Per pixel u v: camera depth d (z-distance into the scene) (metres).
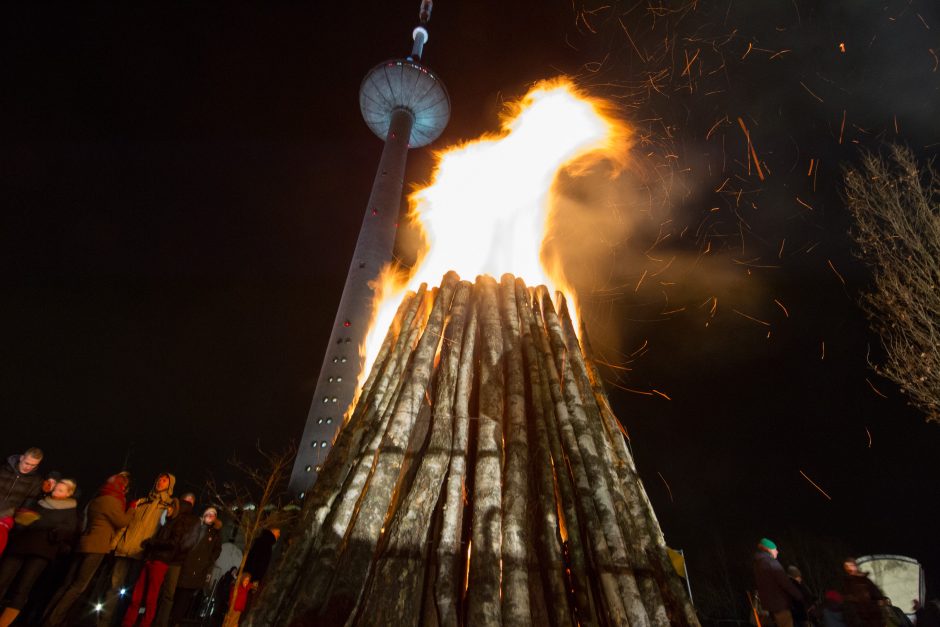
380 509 3.44
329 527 3.38
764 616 6.71
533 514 3.51
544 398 4.22
